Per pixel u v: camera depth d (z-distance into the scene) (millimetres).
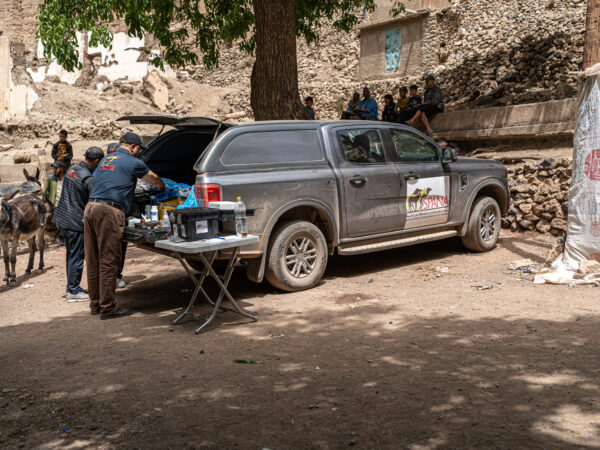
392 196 6574
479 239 7438
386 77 19734
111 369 3928
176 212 4730
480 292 5586
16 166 13070
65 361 4148
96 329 5055
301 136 6070
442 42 18172
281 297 5832
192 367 3898
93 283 5555
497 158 10125
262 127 5824
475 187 7402
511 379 3400
